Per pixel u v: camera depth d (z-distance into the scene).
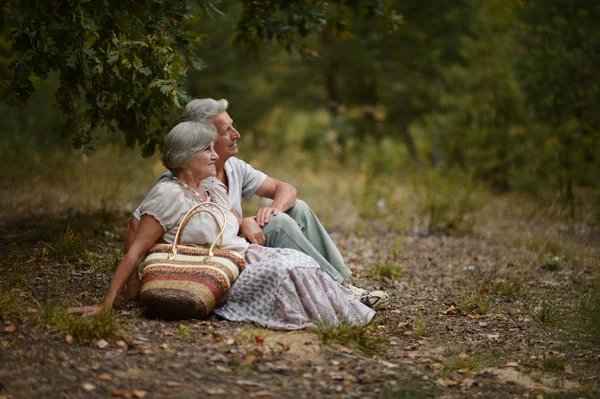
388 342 6.05
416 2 22.20
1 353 5.05
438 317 6.98
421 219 12.45
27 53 6.96
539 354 6.00
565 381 5.45
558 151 14.76
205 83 23.14
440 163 19.64
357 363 5.47
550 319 6.96
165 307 5.84
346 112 25.45
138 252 5.98
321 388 4.98
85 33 6.98
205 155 6.20
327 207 14.02
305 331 5.95
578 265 9.81
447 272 9.22
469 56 19.06
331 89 24.86
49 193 11.67
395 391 5.05
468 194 12.72
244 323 6.05
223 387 4.85
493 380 5.39
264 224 6.68
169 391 4.71
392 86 23.73
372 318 6.39
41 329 5.51
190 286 5.84
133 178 14.25
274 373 5.16
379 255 10.09
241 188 7.11
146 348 5.35
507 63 16.64
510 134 17.67
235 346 5.54
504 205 15.14
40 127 16.22
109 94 7.84
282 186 7.15
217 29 21.42
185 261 5.96
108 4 7.59
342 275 6.79
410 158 23.75
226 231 6.28
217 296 5.96
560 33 14.44
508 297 7.93
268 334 5.84
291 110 29.89
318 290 6.18
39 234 8.62
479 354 5.92
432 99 23.28
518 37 15.48
